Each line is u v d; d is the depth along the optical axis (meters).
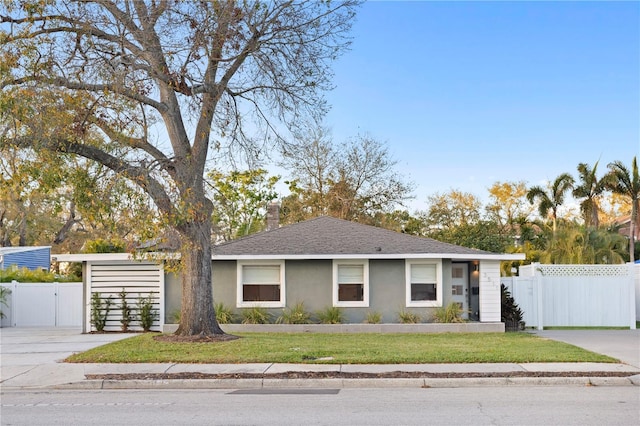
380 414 10.54
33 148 15.77
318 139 47.78
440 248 24.28
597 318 25.27
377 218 48.31
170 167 18.56
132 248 17.59
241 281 24.44
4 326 28.55
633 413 10.49
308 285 24.45
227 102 20.33
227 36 18.11
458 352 16.83
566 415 10.34
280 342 18.98
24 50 15.73
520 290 25.12
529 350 17.25
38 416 10.73
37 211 54.75
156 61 17.97
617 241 37.50
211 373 14.53
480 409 10.91
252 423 9.91
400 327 23.20
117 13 17.42
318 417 10.34
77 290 28.92
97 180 16.45
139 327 24.47
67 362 16.44
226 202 20.69
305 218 47.41
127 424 9.96
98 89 16.89
